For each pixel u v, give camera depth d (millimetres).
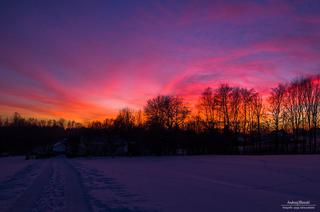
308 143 68875
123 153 67125
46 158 61281
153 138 63562
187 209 10180
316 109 65500
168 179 18453
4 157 69938
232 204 10961
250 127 71625
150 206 10570
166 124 64688
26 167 30719
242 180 17750
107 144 73375
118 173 22469
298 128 67750
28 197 12133
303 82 67125
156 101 65312
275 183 16406
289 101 68438
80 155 65500
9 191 13742
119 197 12180
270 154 56344
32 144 105750
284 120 68688
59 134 131500
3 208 10203
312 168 24703
